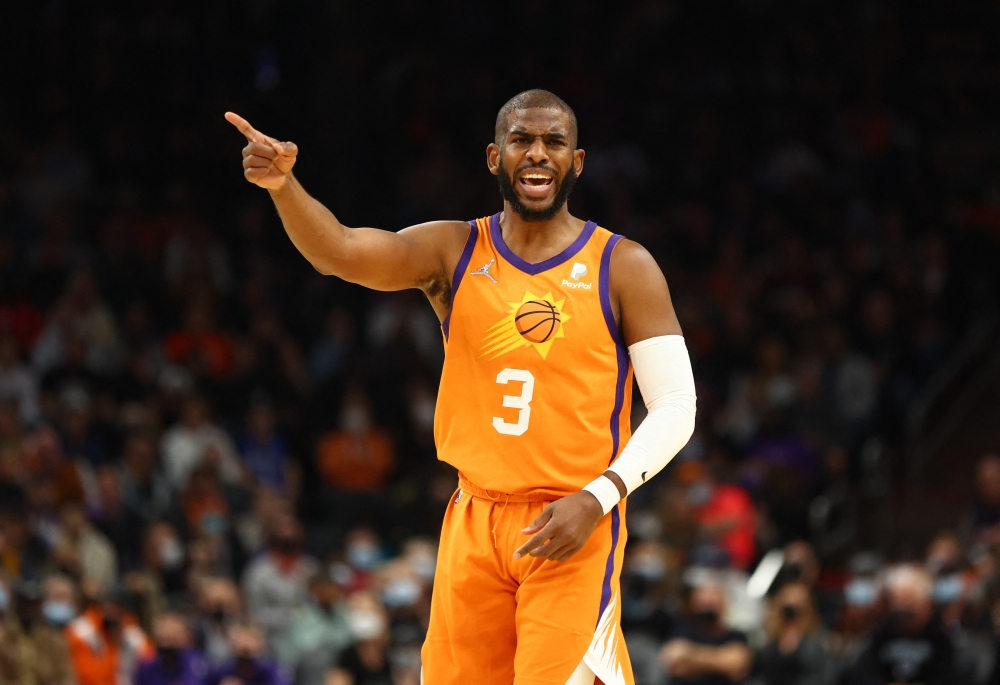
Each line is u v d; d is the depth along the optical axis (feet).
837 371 132.77
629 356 39.32
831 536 126.11
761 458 125.70
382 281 38.81
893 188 156.76
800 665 93.71
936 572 99.96
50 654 83.05
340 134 155.84
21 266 133.80
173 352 129.59
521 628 38.45
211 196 152.56
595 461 38.42
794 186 155.22
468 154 158.51
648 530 110.11
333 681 91.20
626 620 97.81
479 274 39.29
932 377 139.95
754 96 163.84
